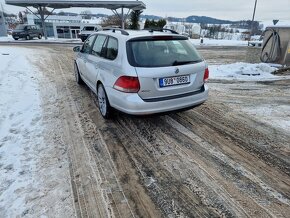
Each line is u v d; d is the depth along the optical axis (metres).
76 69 7.21
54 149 3.76
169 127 4.53
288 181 3.08
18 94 6.34
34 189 2.91
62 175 3.16
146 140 4.05
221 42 31.03
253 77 8.73
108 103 4.48
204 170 3.27
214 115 5.12
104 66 4.48
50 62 11.59
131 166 3.36
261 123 4.75
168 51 4.04
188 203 2.71
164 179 3.10
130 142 3.98
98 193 2.85
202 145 3.90
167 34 4.24
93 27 28.23
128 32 4.25
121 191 2.89
